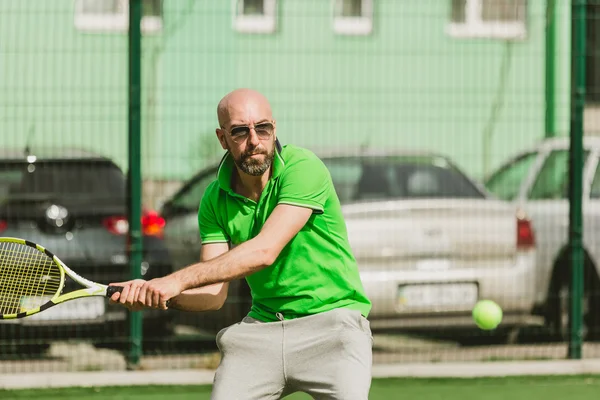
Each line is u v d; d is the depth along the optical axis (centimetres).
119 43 2081
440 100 1842
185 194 1235
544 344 1194
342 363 562
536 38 2105
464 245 1084
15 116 1206
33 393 992
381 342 1210
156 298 535
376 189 1176
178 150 1742
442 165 1209
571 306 1099
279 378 575
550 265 1180
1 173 1104
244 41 2136
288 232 550
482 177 1853
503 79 2102
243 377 575
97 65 1953
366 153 1204
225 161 575
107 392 997
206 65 2083
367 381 559
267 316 582
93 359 1124
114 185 1112
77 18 2080
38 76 1798
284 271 570
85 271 1077
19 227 1078
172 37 2075
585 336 1206
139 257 1078
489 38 2147
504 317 1115
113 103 1299
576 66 1104
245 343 577
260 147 551
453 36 2173
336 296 573
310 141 1709
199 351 1150
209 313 1184
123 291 543
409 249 1071
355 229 1065
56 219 1080
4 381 1011
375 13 2180
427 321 1075
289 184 558
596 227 1191
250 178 568
